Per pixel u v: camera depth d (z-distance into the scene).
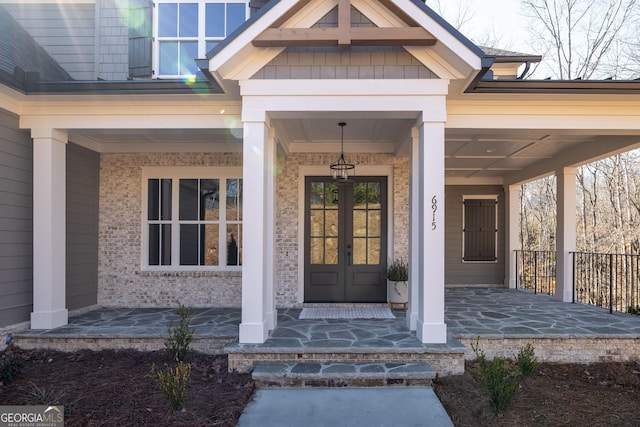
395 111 5.18
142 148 7.85
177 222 8.10
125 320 6.62
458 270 11.48
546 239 19.89
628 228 15.52
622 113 5.65
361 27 4.84
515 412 4.20
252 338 5.16
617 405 4.42
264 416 3.93
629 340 5.64
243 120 5.16
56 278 6.09
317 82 5.13
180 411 4.00
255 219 5.17
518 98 5.60
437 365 4.96
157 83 5.38
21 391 4.48
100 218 7.95
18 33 7.43
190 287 7.84
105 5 7.76
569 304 8.19
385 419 3.88
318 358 4.95
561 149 8.02
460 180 11.48
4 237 5.67
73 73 7.77
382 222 7.98
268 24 4.74
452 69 5.05
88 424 3.75
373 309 7.47
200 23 7.60
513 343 5.62
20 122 5.93
